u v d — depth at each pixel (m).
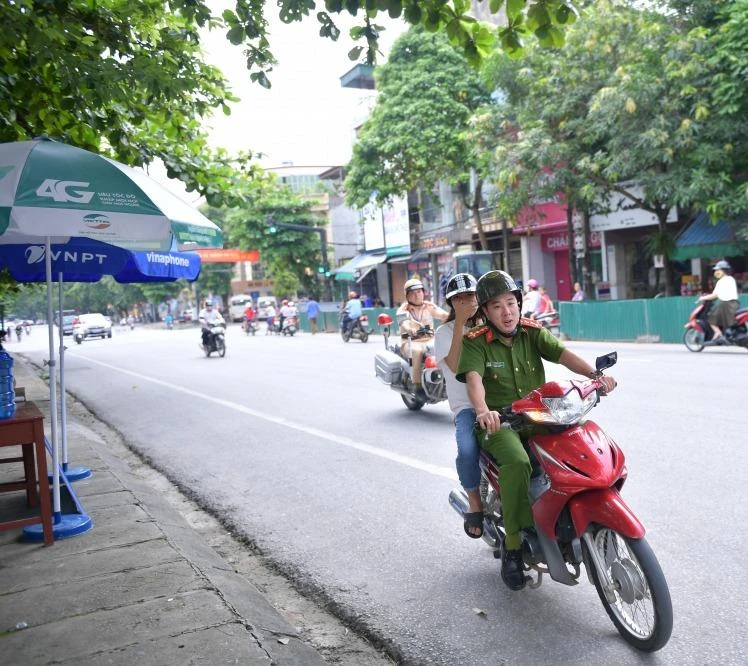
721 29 15.43
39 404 12.73
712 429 6.91
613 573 3.13
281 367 16.70
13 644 3.22
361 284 39.78
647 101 15.77
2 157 4.26
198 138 8.94
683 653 3.08
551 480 3.13
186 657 3.02
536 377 3.62
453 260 31.67
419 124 24.38
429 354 8.66
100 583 3.89
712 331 13.44
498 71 19.16
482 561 4.31
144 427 9.97
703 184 15.20
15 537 4.75
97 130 7.03
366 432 8.30
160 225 4.43
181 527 5.23
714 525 4.48
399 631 3.52
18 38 5.33
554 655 3.15
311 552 4.72
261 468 7.07
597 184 18.67
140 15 6.33
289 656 3.13
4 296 13.48
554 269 26.67
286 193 44.09
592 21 17.08
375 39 4.82
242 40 5.20
